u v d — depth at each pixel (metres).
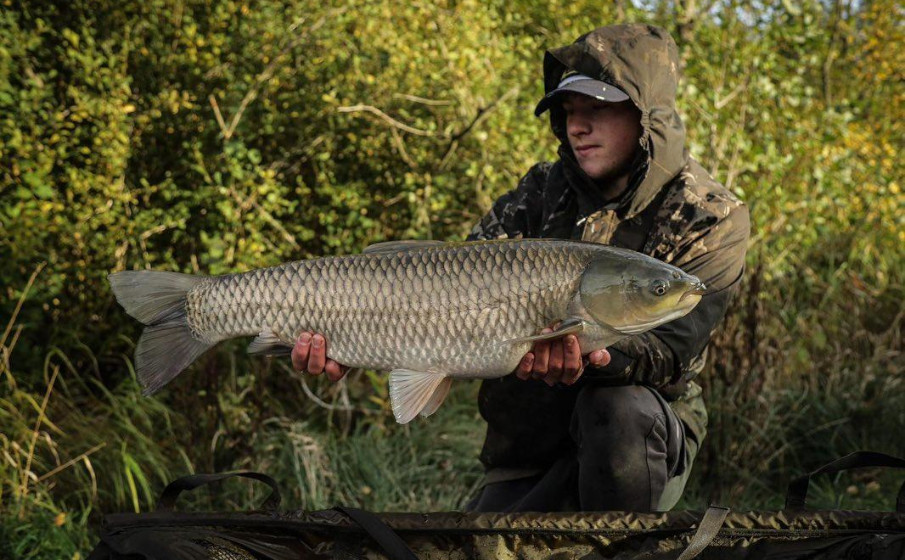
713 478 4.01
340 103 4.76
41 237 4.06
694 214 2.58
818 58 6.39
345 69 4.84
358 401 4.49
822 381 4.73
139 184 4.67
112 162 4.26
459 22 5.06
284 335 2.21
